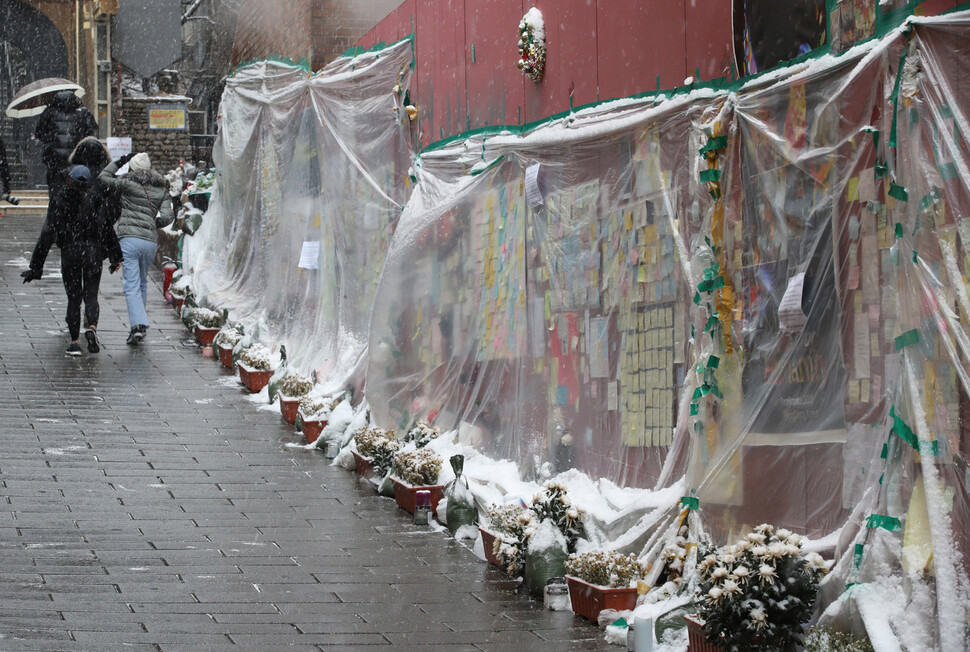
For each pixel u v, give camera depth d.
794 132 7.35
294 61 17.98
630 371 9.35
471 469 11.22
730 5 8.18
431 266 12.77
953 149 6.04
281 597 8.26
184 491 11.17
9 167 37.62
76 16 37.75
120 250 17.88
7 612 7.48
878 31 6.62
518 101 11.64
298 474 12.20
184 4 39.91
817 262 7.18
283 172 18.19
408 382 12.88
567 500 9.00
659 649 7.10
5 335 17.94
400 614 8.02
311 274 16.75
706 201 8.34
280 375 15.36
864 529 6.39
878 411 6.71
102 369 16.42
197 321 18.33
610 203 9.65
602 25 9.98
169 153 36.34
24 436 12.70
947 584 5.87
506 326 11.34
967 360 5.96
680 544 7.96
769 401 7.55
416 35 14.38
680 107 8.54
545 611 8.20
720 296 7.96
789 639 6.45
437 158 13.26
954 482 6.05
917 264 6.21
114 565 8.76
